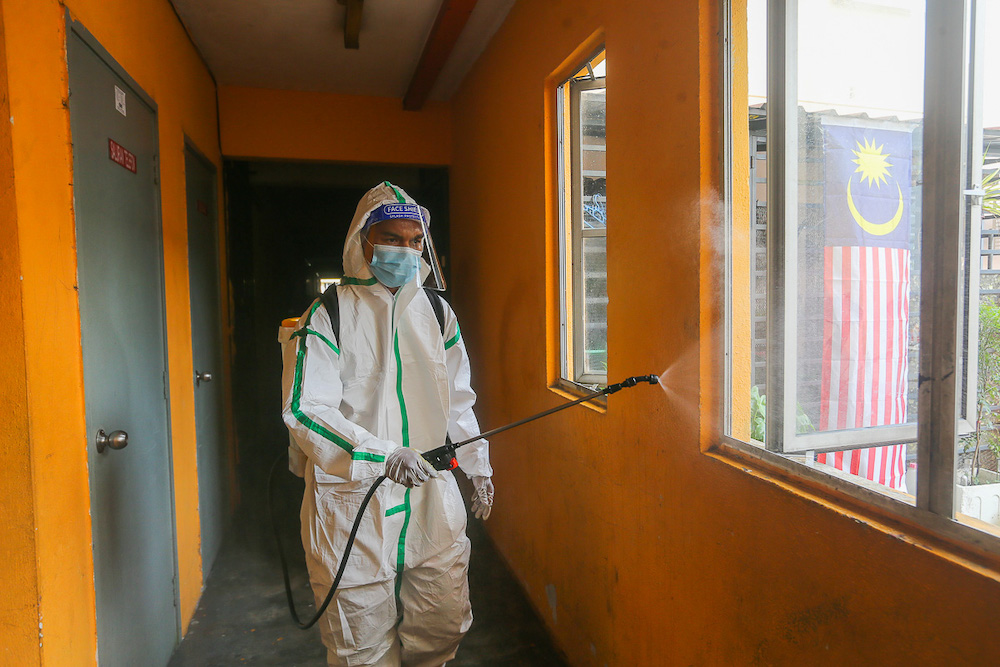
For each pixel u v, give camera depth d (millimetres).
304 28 2949
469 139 3492
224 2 2650
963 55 836
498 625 2383
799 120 1205
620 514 1707
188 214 2691
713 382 1321
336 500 1587
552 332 2295
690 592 1370
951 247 845
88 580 1436
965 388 844
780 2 1205
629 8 1589
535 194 2361
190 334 2566
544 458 2328
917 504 880
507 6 2645
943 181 858
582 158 2252
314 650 2242
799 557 1039
